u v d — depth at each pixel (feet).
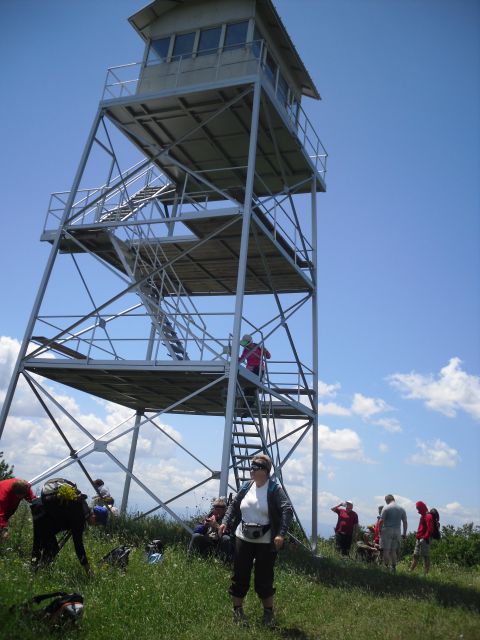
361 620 25.44
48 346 50.78
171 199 63.41
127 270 53.47
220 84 52.95
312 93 68.85
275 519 23.81
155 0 58.75
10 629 18.38
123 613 22.49
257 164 64.34
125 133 60.13
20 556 29.25
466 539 73.72
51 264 52.90
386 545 49.96
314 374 61.41
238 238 56.08
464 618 26.86
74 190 55.01
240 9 57.82
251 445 49.67
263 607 24.91
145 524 50.65
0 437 48.01
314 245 64.28
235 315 45.57
